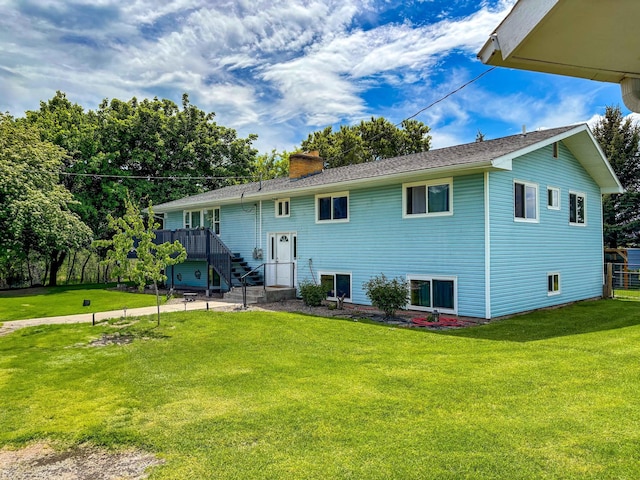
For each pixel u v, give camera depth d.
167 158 32.41
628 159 28.45
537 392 5.57
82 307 16.03
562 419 4.68
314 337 9.66
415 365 7.12
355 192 14.98
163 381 6.70
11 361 8.16
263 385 6.30
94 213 28.12
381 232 14.13
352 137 37.41
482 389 5.77
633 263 23.00
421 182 13.01
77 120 30.31
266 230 18.80
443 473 3.67
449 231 12.30
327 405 5.35
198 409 5.41
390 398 5.55
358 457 4.00
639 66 3.02
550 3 2.31
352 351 8.27
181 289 22.39
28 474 4.00
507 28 2.73
